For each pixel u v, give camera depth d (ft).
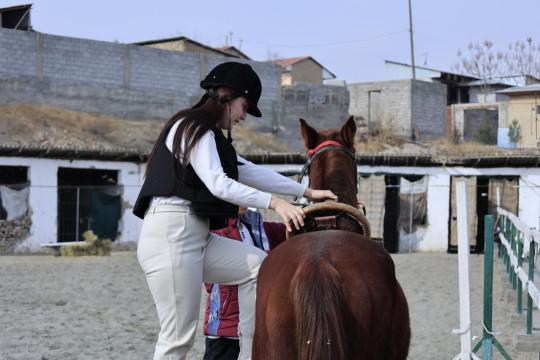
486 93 176.35
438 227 74.38
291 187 11.30
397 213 74.28
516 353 22.66
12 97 94.99
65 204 77.92
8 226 67.36
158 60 107.45
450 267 54.08
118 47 103.91
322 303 7.65
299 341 7.67
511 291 33.09
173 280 9.86
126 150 71.26
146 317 30.86
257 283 9.12
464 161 73.61
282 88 117.50
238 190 9.55
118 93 103.55
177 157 9.78
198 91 110.83
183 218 9.84
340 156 12.55
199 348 24.50
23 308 32.01
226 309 11.86
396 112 136.98
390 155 72.33
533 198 73.41
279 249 9.18
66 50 99.45
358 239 9.05
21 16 111.04
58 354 23.00
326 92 120.98
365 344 7.98
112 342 25.27
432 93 139.33
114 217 73.31
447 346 24.66
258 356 8.34
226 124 10.62
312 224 10.70
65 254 62.59
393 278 8.83
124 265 52.54
